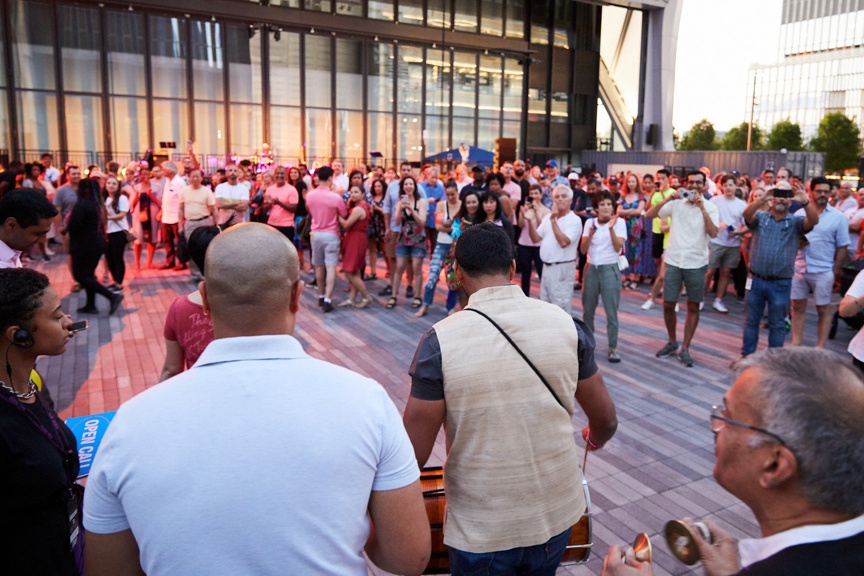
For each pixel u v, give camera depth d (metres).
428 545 1.51
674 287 6.87
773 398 1.09
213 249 1.43
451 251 7.69
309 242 10.33
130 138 22.84
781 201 6.24
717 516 3.95
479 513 2.09
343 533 1.34
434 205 9.83
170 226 11.76
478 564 2.08
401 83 27.27
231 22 23.84
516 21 30.28
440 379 2.12
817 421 1.04
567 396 2.18
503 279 2.27
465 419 2.09
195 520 1.25
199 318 2.98
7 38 20.73
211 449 1.27
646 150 33.41
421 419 2.14
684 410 5.67
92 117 22.23
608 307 6.90
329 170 8.96
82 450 2.79
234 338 1.39
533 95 31.56
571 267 6.84
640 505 4.07
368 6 26.19
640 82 33.41
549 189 12.34
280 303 1.43
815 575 0.98
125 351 7.12
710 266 9.40
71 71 21.75
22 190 3.49
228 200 10.35
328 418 1.34
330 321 8.63
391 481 1.44
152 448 1.27
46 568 2.03
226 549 1.25
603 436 2.51
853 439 1.04
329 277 9.06
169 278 11.09
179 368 3.13
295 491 1.28
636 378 6.50
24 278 2.15
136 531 1.27
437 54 27.86
